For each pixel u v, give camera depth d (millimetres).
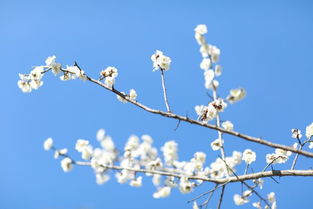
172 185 1307
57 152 1321
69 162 1315
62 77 1396
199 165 1342
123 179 1304
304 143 1341
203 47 1278
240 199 1356
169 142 1319
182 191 1299
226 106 1288
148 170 1294
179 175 1300
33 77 1392
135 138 1322
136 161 1314
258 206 1363
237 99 1254
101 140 1281
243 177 1308
